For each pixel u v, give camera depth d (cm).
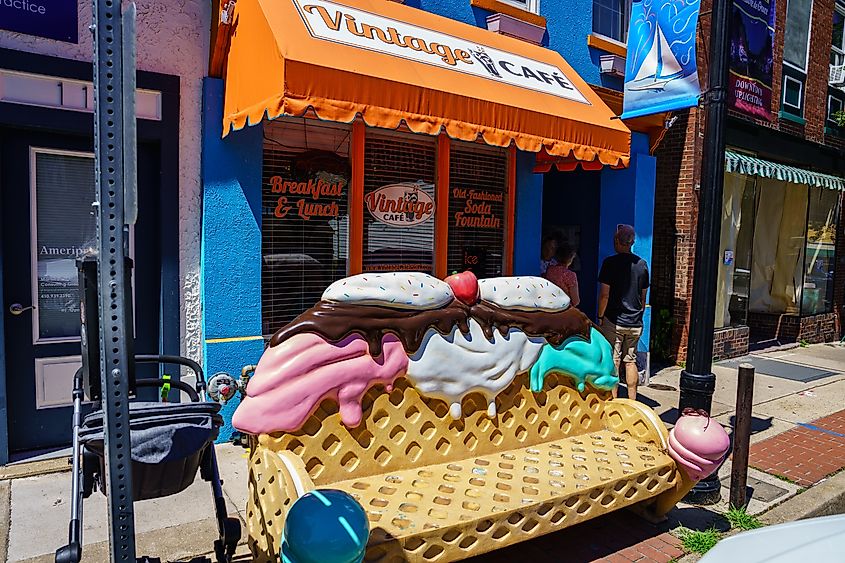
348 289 337
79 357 485
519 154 686
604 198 809
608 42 777
